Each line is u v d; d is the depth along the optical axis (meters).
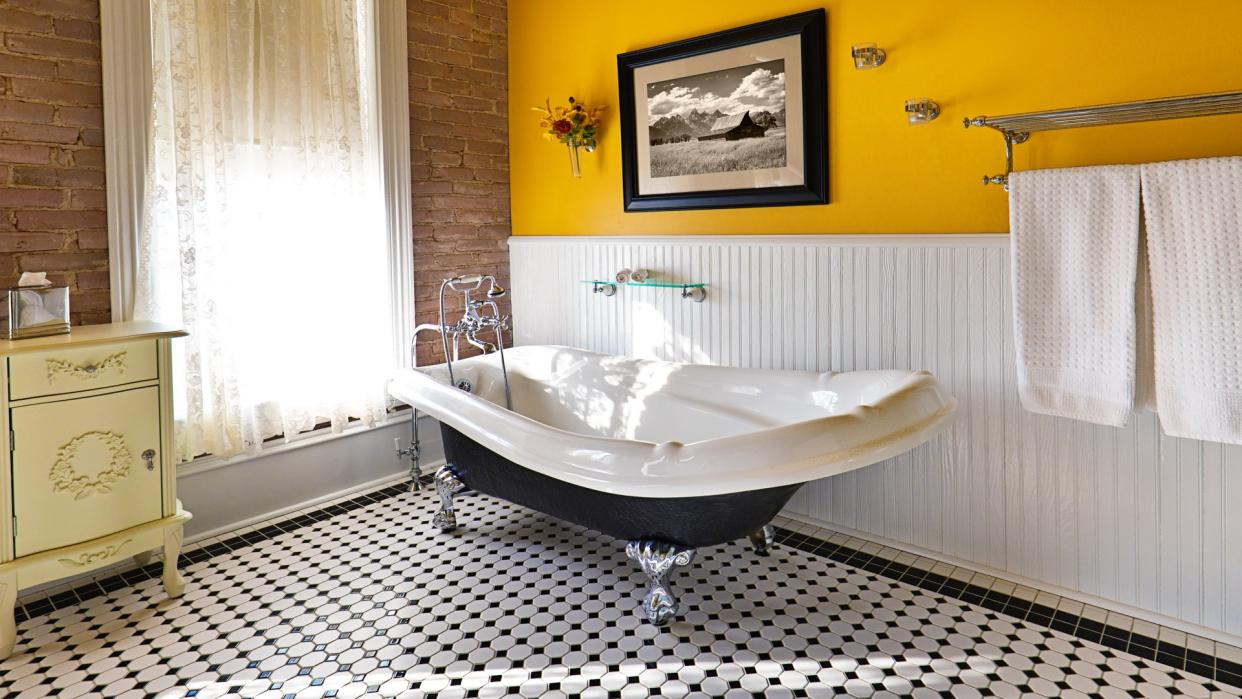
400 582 2.71
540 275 4.14
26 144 2.59
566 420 3.48
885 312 2.86
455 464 3.08
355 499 3.56
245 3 3.04
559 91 3.98
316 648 2.29
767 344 3.22
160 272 2.91
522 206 4.24
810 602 2.52
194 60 2.85
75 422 2.34
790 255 3.11
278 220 3.19
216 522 3.16
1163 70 2.29
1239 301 2.04
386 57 3.59
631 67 3.62
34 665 2.21
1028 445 2.58
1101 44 2.39
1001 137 2.59
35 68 2.60
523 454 2.43
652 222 3.66
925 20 2.74
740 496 2.21
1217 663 2.13
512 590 2.64
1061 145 2.47
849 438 2.08
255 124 3.10
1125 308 2.20
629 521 2.44
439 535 3.13
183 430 3.00
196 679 2.13
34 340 2.31
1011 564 2.66
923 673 2.11
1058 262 2.32
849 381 2.71
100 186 2.76
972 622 2.38
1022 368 2.39
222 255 2.97
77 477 2.35
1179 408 2.14
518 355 3.67
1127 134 2.36
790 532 3.11
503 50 4.20
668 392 3.15
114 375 2.41
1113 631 2.31
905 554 2.88
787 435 2.06
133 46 2.75
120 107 2.75
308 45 3.23
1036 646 2.24
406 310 3.74
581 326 3.96
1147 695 1.99
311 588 2.67
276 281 3.20
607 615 2.46
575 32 3.88
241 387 3.14
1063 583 2.55
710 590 2.61
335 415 3.42
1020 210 2.37
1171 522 2.33
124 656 2.25
